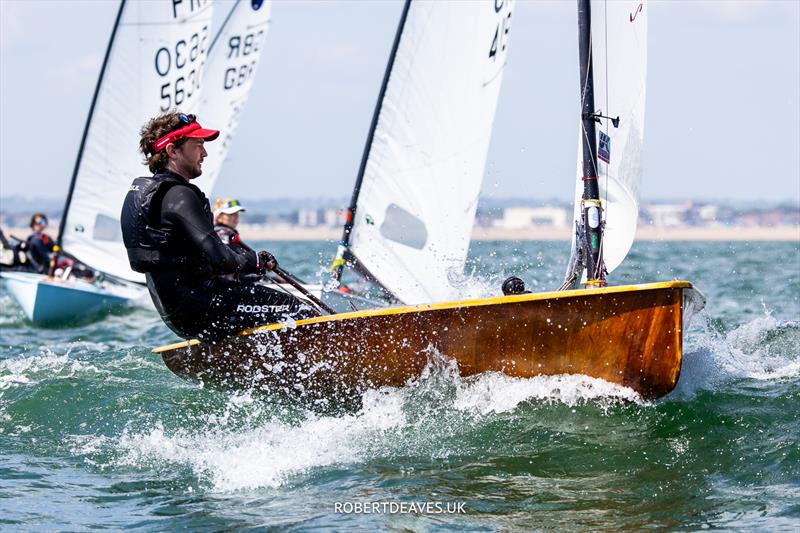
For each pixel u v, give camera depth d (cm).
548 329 1780
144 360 2509
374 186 3148
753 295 4747
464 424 1809
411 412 1864
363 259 3181
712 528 1371
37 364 2450
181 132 1744
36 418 1994
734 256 10606
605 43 2200
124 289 4612
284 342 1873
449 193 3070
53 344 3312
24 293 4034
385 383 1880
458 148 3050
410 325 1820
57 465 1728
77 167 4488
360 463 1691
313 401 1938
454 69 3033
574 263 2211
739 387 1981
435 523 1418
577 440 1725
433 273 3098
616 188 2234
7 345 3284
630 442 1711
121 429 1912
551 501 1494
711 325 2272
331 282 3222
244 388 1973
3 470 1698
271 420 1933
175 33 4397
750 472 1570
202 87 4722
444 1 3014
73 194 4497
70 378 2258
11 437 1884
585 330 1764
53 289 4006
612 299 1727
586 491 1530
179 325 1833
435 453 1722
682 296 1697
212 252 1698
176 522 1444
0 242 4834
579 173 2212
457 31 3019
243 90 4772
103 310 4216
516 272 4547
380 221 3152
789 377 2072
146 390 2144
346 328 1841
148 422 1941
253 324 1867
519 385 1833
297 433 1848
